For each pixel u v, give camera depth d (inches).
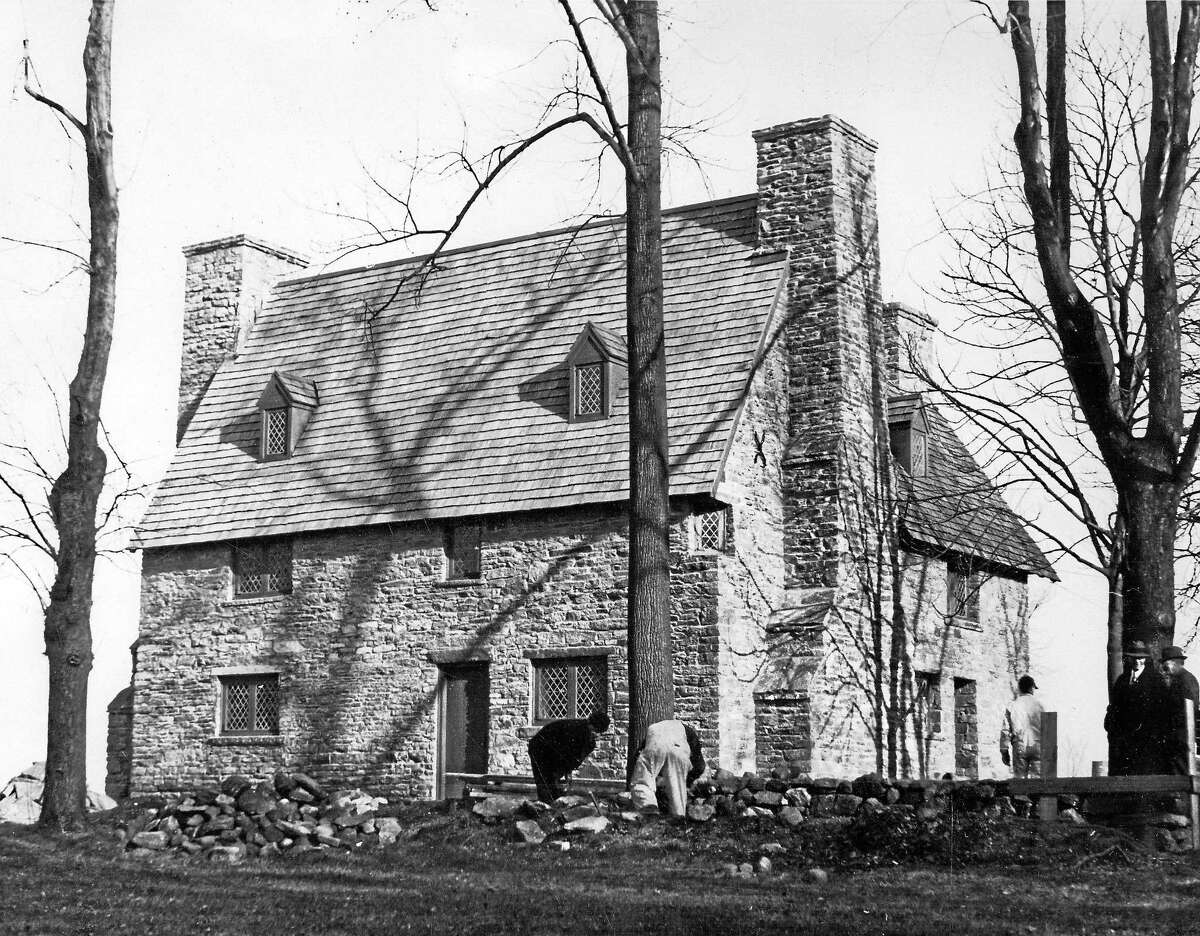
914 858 663.8
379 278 1362.0
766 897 590.2
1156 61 768.3
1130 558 764.0
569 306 1240.8
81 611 824.9
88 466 834.2
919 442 1236.5
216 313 1405.0
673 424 1108.5
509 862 679.7
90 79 840.3
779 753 1081.4
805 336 1155.9
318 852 713.6
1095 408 776.9
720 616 1063.6
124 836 749.3
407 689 1173.7
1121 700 725.3
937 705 1209.4
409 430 1238.3
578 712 1105.4
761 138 1195.3
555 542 1130.0
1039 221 778.8
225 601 1267.2
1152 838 676.1
